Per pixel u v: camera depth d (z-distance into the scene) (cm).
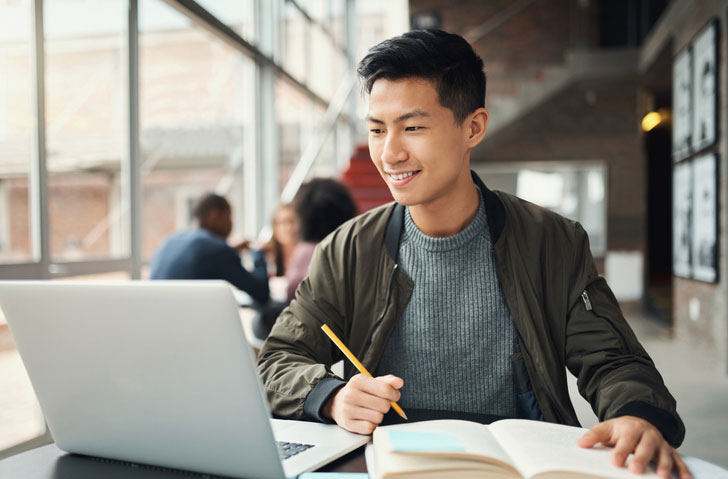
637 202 804
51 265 268
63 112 286
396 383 91
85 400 80
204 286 67
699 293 489
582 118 823
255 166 526
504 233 112
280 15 574
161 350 72
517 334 111
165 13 384
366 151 700
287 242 339
